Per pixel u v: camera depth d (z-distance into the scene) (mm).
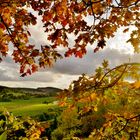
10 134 7285
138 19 6344
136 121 5379
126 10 6379
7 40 7031
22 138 7531
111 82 5082
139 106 5402
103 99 5211
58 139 27766
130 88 5176
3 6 6336
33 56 7043
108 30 6328
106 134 5648
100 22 6395
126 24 6410
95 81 4988
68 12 6609
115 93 5184
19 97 130500
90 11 6512
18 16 6641
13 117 7480
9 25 6836
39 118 37344
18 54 7117
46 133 29766
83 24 6305
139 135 5367
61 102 5023
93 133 5719
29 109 76812
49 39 6598
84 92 4930
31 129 7812
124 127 5426
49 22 6688
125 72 5055
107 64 5055
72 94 4875
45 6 6543
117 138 5535
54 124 30141
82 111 5414
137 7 6336
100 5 6398
